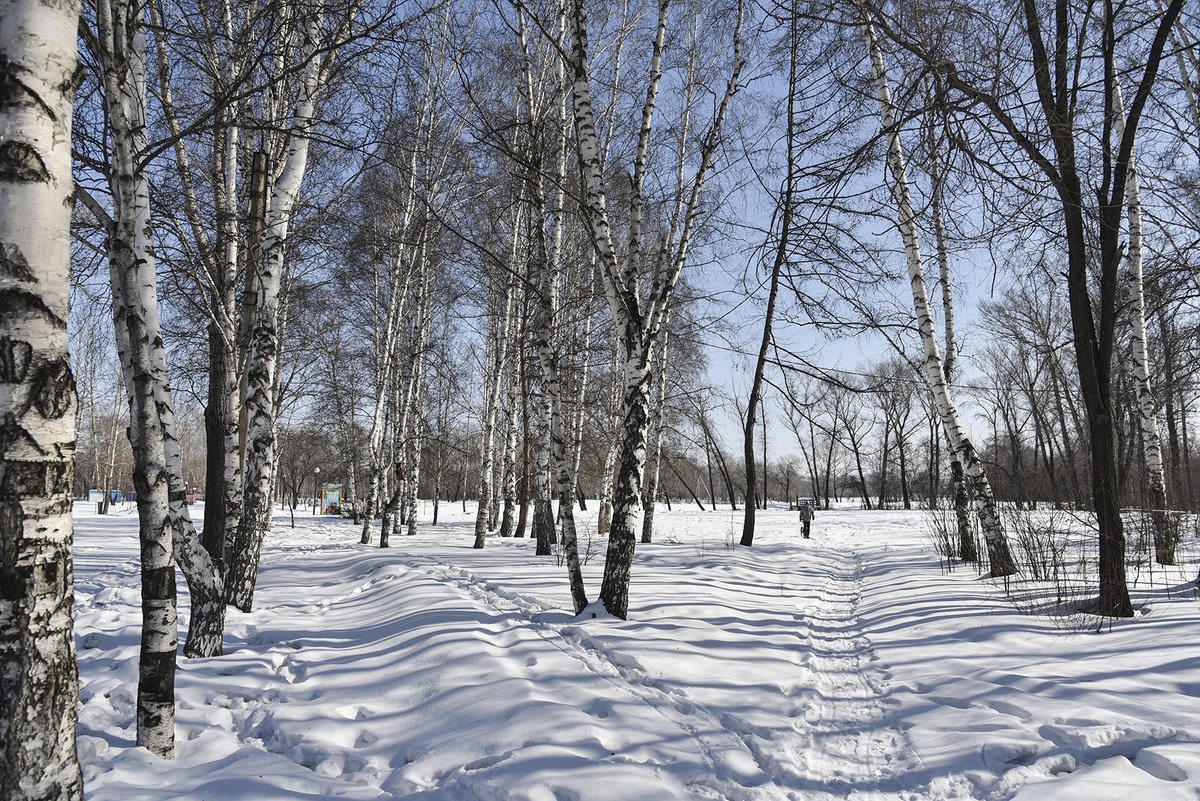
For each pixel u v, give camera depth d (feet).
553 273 37.52
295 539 66.08
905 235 32.55
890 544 55.98
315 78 23.07
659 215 31.76
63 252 7.85
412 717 14.26
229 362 25.94
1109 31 20.68
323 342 65.05
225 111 24.88
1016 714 13.97
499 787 10.53
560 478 23.93
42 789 7.30
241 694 16.11
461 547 52.19
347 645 20.04
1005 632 20.07
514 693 14.56
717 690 16.05
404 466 73.31
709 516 105.91
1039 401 85.30
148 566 12.82
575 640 19.84
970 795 10.94
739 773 11.76
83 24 14.75
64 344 7.85
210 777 11.48
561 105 30.09
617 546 22.36
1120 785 10.47
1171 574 29.99
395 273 54.13
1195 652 16.67
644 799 10.29
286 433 94.73
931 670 17.38
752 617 23.97
